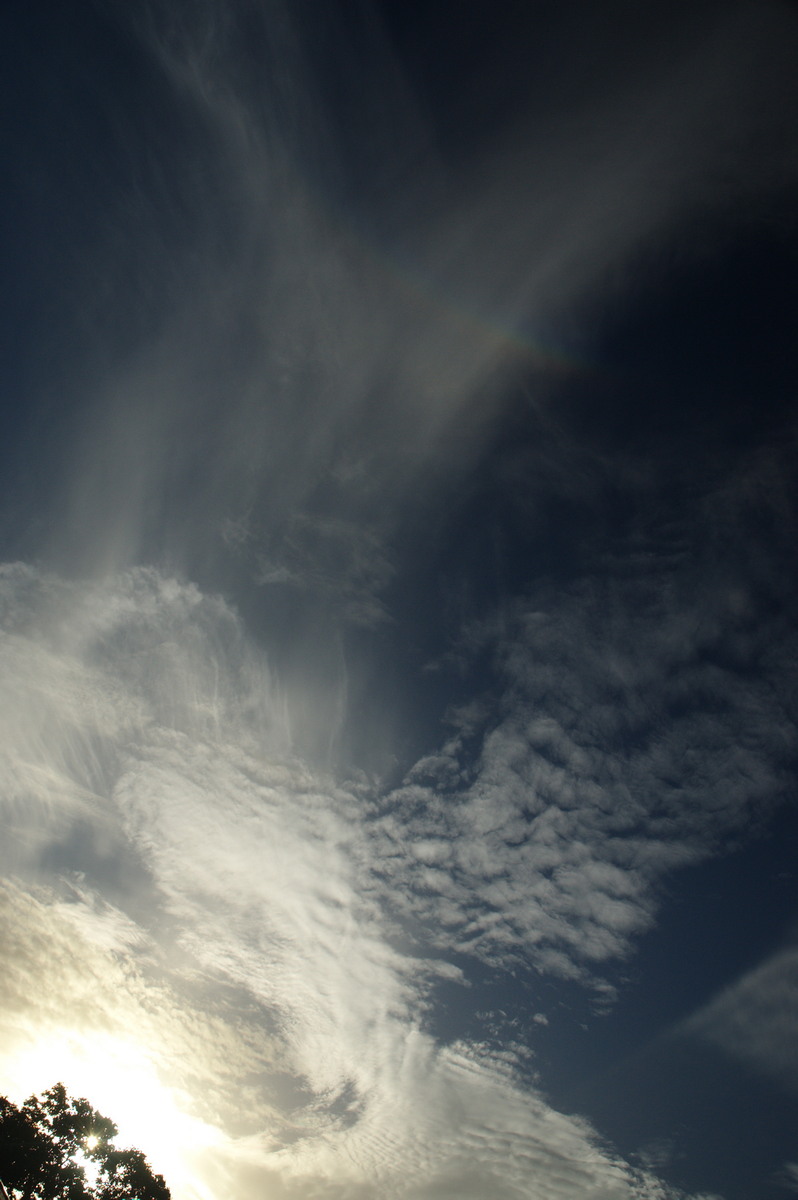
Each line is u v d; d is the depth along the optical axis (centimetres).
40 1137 2458
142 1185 2506
